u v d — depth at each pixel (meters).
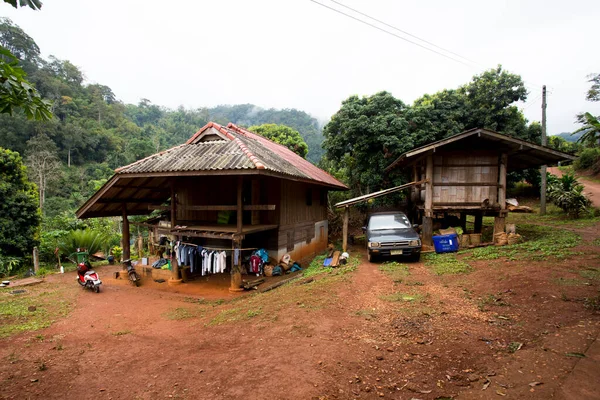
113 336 5.86
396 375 3.61
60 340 5.71
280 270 11.20
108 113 70.12
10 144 45.50
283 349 4.43
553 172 31.12
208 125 12.18
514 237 10.44
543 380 3.26
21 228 16.03
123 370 4.37
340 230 20.64
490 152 11.17
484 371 3.54
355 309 5.81
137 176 9.75
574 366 3.44
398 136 16.89
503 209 11.03
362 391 3.35
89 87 78.25
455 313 5.27
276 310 6.18
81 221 21.03
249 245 12.08
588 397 2.94
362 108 18.05
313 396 3.31
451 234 10.55
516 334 4.34
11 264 14.45
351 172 20.59
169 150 11.23
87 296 9.13
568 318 4.65
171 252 10.91
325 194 17.05
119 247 17.00
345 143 19.06
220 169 8.66
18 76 3.21
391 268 8.85
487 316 5.04
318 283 7.93
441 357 3.92
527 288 6.01
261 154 10.62
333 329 4.97
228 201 12.06
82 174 47.69
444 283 7.08
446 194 11.35
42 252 16.64
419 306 5.70
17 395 3.85
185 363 4.38
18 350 5.26
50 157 42.84
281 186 11.83
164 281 10.90
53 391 3.91
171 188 10.48
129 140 64.31
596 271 6.55
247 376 3.82
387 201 18.75
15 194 16.12
